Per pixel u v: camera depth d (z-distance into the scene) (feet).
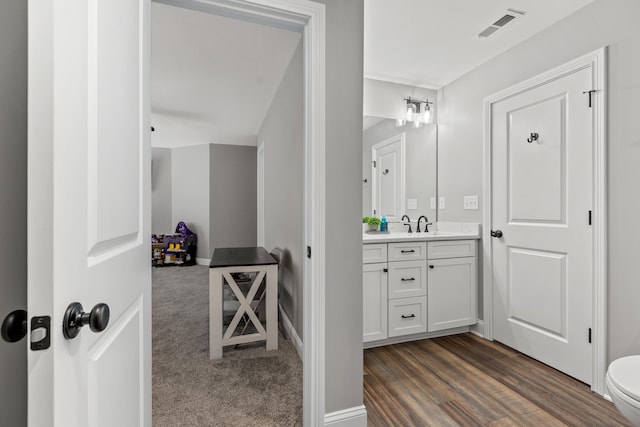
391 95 9.78
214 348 7.16
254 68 8.93
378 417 5.07
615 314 5.65
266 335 7.64
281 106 9.75
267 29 6.93
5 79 1.84
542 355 6.93
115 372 2.50
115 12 2.43
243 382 6.17
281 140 9.77
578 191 6.25
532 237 7.18
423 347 7.77
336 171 4.58
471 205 8.92
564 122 6.52
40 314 1.56
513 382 6.14
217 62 8.52
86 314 1.78
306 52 4.53
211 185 18.93
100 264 2.17
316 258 4.44
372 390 5.85
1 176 1.83
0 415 1.82
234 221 19.51
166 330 8.80
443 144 10.03
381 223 9.59
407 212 10.00
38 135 1.58
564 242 6.51
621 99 5.58
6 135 1.85
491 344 7.98
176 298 11.86
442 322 8.21
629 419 3.77
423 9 6.27
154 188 19.76
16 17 1.89
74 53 1.78
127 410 2.81
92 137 2.03
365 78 9.48
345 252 4.64
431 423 4.93
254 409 5.32
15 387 1.88
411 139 9.98
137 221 3.05
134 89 2.92
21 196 1.94
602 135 5.82
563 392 5.81
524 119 7.40
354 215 4.70
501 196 7.99
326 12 4.49
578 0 5.98
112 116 2.37
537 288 7.07
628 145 5.49
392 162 9.85
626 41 5.50
